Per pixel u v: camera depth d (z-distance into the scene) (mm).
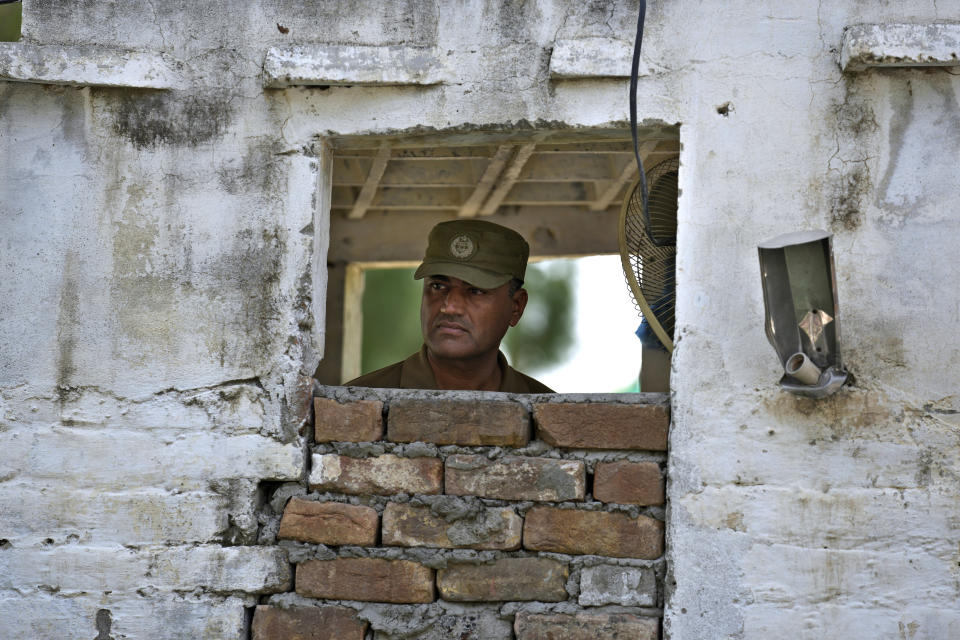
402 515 6980
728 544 6621
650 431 6844
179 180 7285
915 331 6664
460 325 9039
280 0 7312
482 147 9445
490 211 12000
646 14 7031
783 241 6262
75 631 7023
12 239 7309
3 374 7242
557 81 7051
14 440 7180
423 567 6930
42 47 7230
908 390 6629
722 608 6578
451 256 9102
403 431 7047
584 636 6734
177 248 7246
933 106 6785
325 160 7402
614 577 6777
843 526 6574
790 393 6676
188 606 7004
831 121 6848
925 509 6543
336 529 7008
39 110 7379
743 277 6801
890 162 6785
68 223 7305
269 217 7219
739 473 6664
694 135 6922
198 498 7070
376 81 7090
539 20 7125
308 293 7156
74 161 7340
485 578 6879
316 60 7102
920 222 6734
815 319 6305
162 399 7160
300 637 6957
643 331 8383
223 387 7145
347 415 7102
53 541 7090
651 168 7781
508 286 9367
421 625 6875
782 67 6918
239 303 7188
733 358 6754
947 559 6496
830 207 6797
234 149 7270
